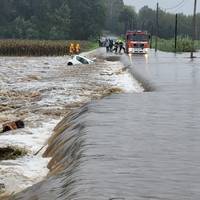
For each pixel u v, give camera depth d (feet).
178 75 262.26
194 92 180.45
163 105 143.95
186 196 62.39
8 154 105.50
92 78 272.51
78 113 134.51
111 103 147.84
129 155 83.82
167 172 73.36
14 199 74.18
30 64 419.74
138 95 171.01
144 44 535.19
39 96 200.34
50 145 110.73
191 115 125.70
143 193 63.36
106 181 68.69
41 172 92.58
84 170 74.54
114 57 482.28
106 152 85.71
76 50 575.79
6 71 338.34
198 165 77.41
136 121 116.67
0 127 139.33
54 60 489.26
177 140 95.81
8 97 204.03
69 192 65.57
